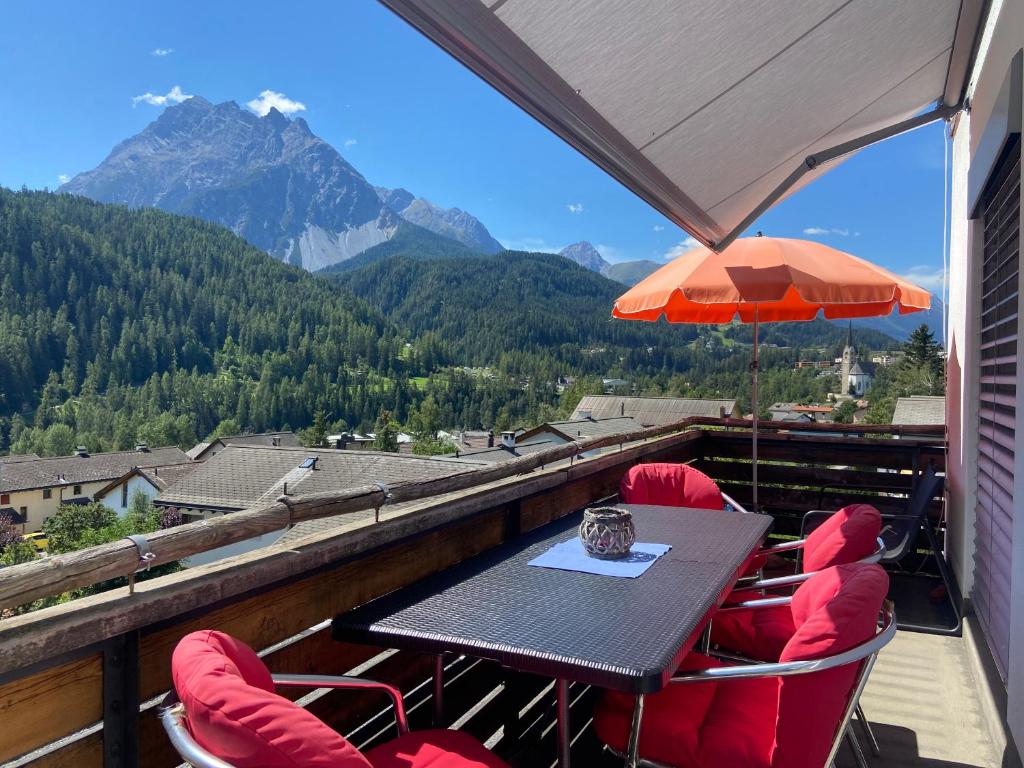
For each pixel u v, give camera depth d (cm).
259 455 2467
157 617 120
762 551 244
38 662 105
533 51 142
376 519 187
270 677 106
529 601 157
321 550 158
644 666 119
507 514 256
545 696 242
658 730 149
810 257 311
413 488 195
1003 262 260
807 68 213
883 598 138
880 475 456
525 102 161
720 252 309
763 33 177
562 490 307
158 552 122
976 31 253
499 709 215
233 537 137
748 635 213
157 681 124
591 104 171
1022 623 186
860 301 294
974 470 325
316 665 161
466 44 135
